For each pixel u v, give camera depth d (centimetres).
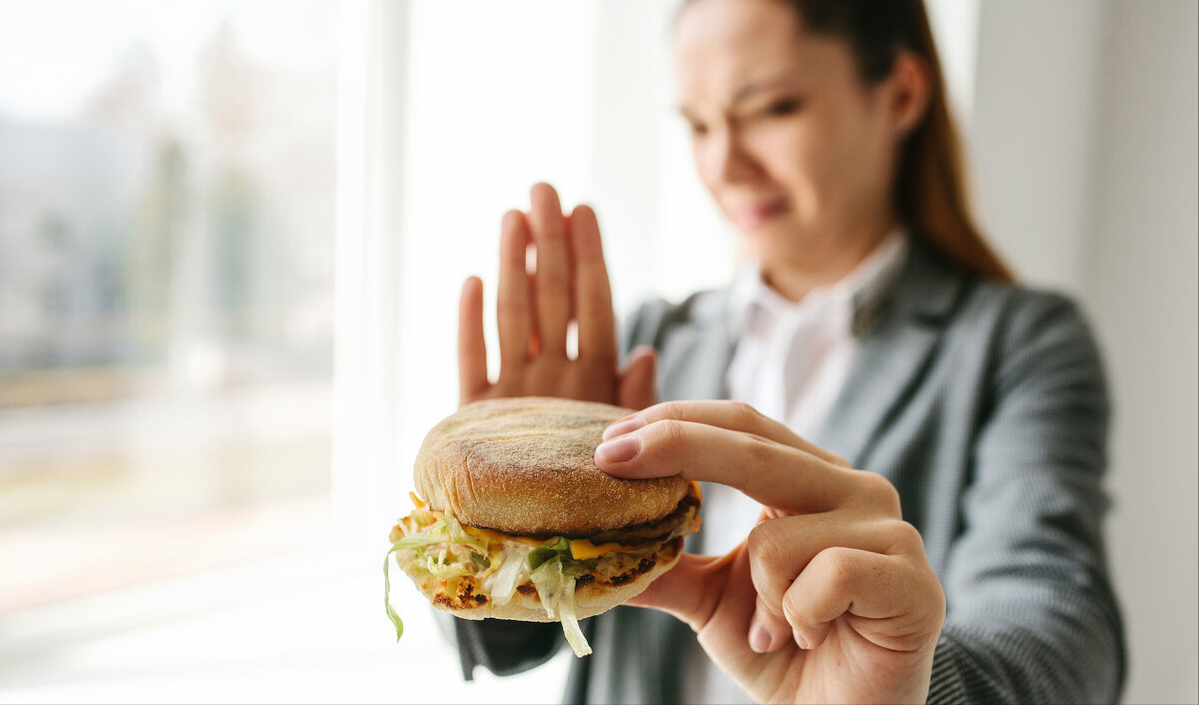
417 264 86
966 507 55
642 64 92
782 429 39
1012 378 57
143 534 79
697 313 72
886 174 62
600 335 53
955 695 39
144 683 70
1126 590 94
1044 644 43
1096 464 54
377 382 87
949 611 49
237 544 84
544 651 54
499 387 52
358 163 85
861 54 57
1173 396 90
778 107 57
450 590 38
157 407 79
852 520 37
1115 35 97
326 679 74
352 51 85
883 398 59
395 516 88
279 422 86
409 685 75
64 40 72
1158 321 92
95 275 75
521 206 86
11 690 67
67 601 75
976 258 64
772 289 69
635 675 59
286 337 85
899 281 62
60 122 73
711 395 66
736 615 41
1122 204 96
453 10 84
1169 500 90
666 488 38
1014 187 87
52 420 74
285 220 84
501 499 38
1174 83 91
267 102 82
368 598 85
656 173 96
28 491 73
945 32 81
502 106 86
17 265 72
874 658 37
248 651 75
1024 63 86
